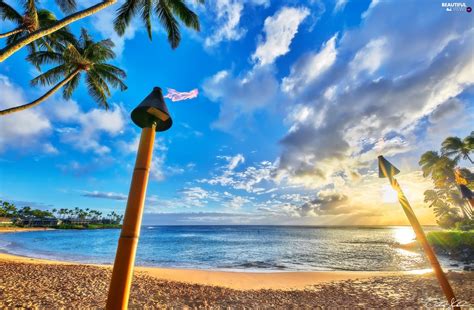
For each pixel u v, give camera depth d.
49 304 5.86
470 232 22.67
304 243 44.44
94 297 6.78
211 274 13.09
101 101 15.75
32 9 8.69
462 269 15.72
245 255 27.02
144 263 20.45
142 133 1.46
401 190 2.74
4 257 15.70
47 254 23.89
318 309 6.67
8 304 5.64
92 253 26.77
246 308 6.62
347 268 17.97
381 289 9.41
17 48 5.96
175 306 6.55
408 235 74.12
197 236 70.31
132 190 1.30
